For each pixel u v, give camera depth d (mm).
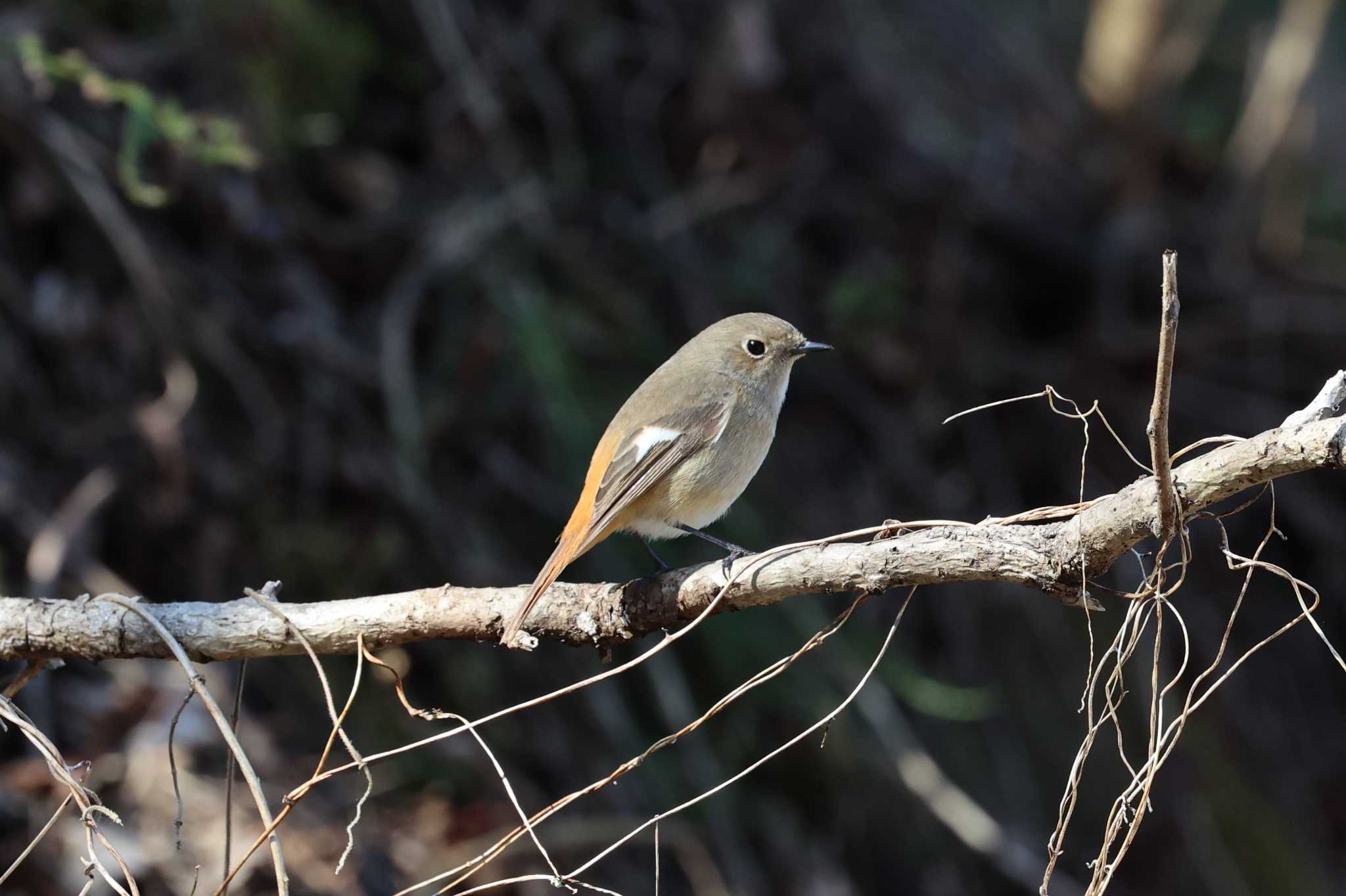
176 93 10531
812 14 13930
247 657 5816
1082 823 11859
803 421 12352
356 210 11242
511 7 12586
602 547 10602
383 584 10070
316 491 10133
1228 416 13484
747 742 10586
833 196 13258
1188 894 12062
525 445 10867
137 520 9547
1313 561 13742
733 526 10945
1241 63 16688
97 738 8586
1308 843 12719
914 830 11000
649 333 11930
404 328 10648
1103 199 14289
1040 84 15898
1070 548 5016
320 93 11328
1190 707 5207
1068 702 12141
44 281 9906
